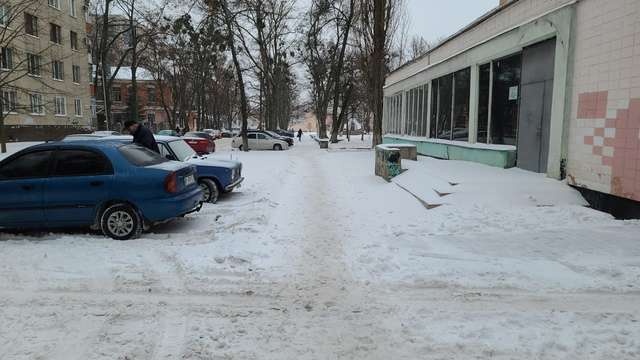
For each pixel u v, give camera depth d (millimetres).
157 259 6094
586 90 9094
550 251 6270
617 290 4996
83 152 7348
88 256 6211
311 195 11359
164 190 7145
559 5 10016
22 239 7156
